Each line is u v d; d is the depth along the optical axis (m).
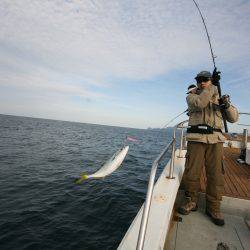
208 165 3.32
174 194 2.99
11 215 6.54
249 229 3.25
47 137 37.16
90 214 6.88
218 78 3.21
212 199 3.36
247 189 4.19
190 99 3.08
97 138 45.22
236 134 12.66
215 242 2.92
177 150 5.99
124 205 7.70
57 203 7.61
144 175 12.69
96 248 5.23
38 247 5.17
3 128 48.12
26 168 12.65
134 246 1.77
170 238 2.95
